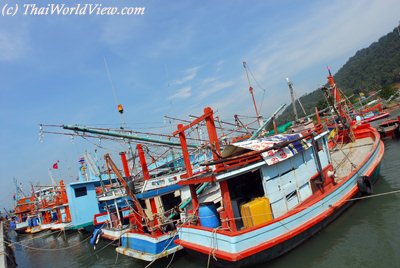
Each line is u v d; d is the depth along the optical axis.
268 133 21.20
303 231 11.57
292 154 12.57
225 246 10.22
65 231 33.38
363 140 24.30
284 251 11.16
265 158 11.45
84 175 30.83
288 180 12.49
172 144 19.56
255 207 10.92
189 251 12.09
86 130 16.03
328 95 22.81
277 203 11.78
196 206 12.76
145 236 14.32
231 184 13.26
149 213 16.06
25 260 25.41
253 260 10.30
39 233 40.47
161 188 16.69
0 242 25.89
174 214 15.69
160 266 13.98
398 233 11.52
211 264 11.69
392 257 9.98
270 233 10.61
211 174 11.54
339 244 11.54
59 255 23.70
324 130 15.95
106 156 15.27
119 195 19.62
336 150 23.05
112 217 21.31
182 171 20.20
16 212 54.06
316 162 14.19
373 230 12.16
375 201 15.36
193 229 11.77
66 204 32.53
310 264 10.48
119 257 17.94
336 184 15.21
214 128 11.12
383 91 88.19
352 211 14.56
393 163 23.38
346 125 23.95
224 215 11.23
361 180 15.24
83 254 21.58
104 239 22.19
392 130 34.97
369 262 9.97
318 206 12.68
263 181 11.58
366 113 50.19
